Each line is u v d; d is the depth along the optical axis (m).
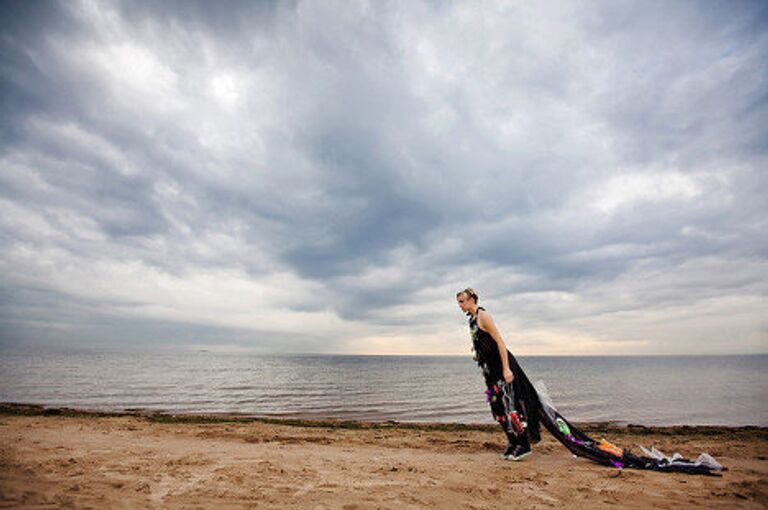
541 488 3.70
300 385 32.41
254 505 3.03
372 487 3.63
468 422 14.81
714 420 15.32
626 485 3.81
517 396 4.95
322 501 3.18
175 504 2.99
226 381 34.62
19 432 6.68
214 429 8.19
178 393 23.61
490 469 4.44
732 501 3.36
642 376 50.25
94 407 16.98
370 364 105.19
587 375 52.50
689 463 4.40
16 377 31.12
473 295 5.05
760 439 8.50
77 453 4.78
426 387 32.34
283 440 6.79
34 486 3.21
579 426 11.84
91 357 93.44
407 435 8.09
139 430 7.61
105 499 3.00
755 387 32.22
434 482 3.84
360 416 16.42
